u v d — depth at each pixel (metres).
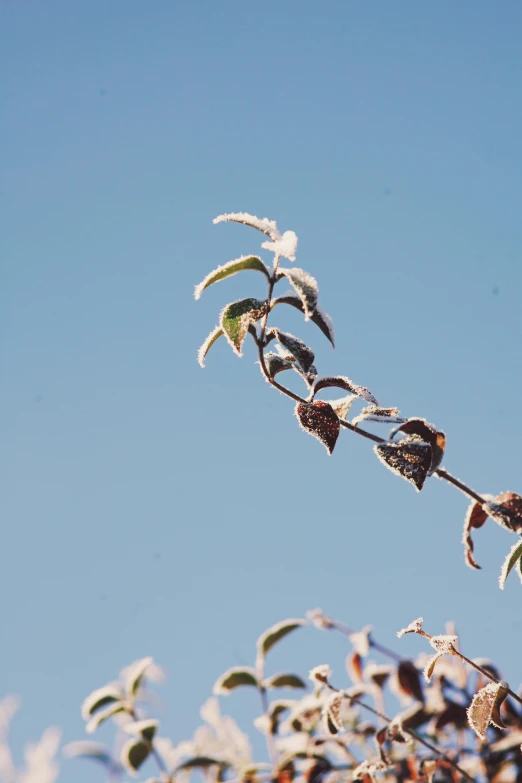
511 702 2.86
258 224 1.81
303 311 1.85
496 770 2.75
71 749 3.12
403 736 2.46
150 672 3.41
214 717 3.24
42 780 2.54
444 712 2.86
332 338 1.86
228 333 1.84
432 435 1.85
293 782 2.96
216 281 1.84
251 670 3.21
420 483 1.77
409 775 2.73
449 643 1.90
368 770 2.47
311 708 2.89
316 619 3.18
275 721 3.13
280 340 1.93
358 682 3.18
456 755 2.80
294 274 1.78
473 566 1.96
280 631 3.21
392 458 1.79
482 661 2.94
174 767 3.12
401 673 2.99
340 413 2.02
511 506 1.86
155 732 3.03
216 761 3.01
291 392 1.90
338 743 2.94
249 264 1.83
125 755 3.00
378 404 1.90
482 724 1.85
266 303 1.85
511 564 1.82
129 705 3.23
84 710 3.20
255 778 2.96
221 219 1.83
